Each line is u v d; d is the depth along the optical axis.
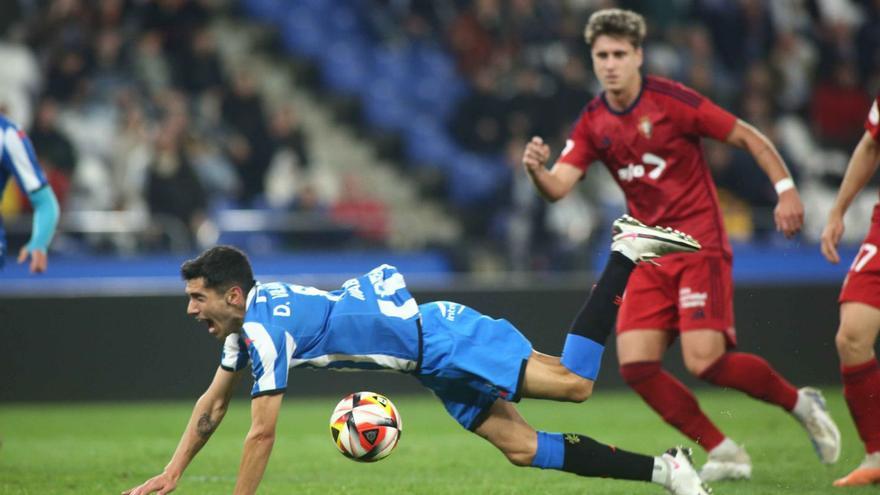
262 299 17.36
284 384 16.92
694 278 22.86
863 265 21.56
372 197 56.62
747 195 52.78
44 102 47.00
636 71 23.23
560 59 59.41
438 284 43.59
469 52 61.16
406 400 42.97
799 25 67.19
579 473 18.62
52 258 43.50
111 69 53.28
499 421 18.77
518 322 43.03
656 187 23.39
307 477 23.83
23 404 40.69
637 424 34.41
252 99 53.00
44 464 25.89
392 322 18.05
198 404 18.47
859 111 63.34
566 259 48.78
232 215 46.94
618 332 23.77
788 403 23.19
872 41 65.00
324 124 62.28
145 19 55.72
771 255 49.00
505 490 21.66
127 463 25.97
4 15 54.91
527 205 51.12
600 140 23.78
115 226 45.06
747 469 22.55
